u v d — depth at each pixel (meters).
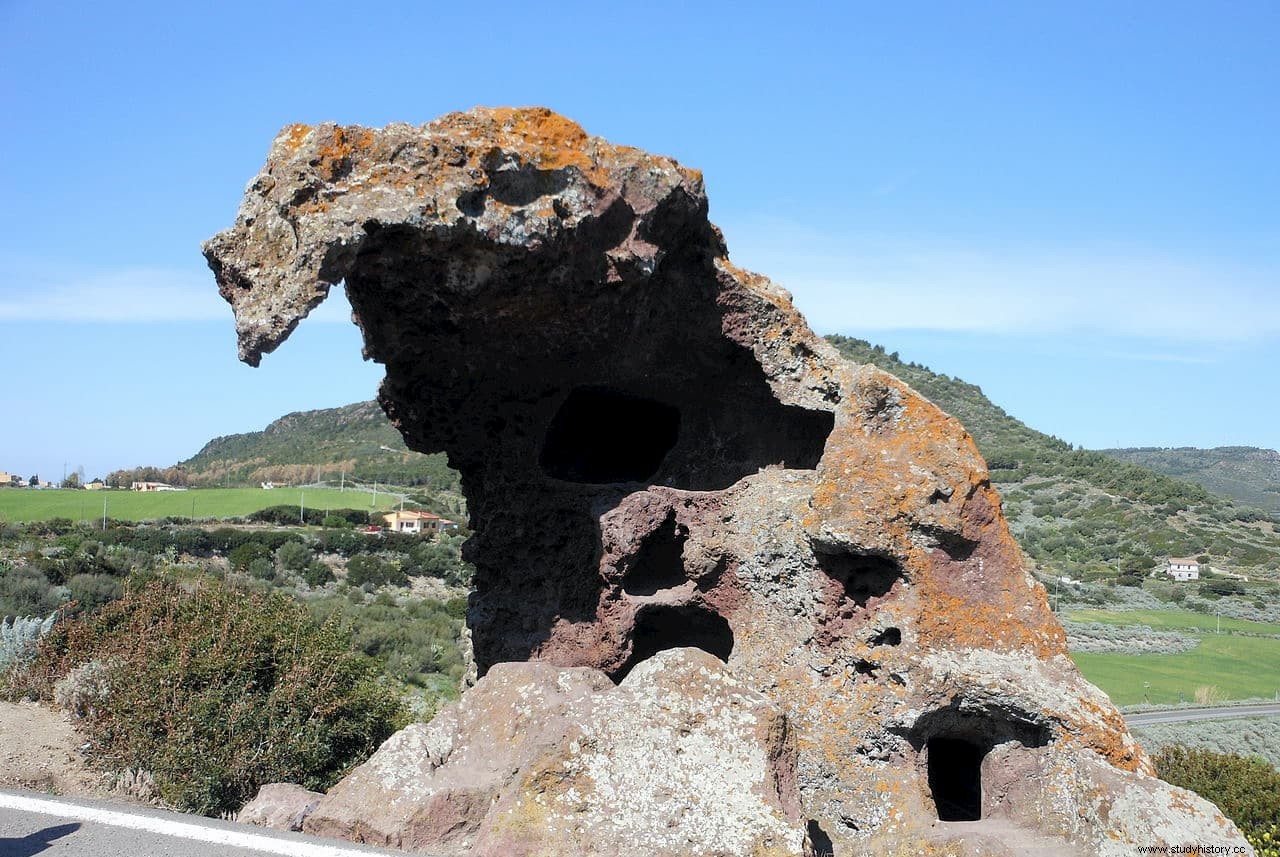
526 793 7.52
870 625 9.40
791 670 9.80
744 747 7.86
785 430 10.92
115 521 54.31
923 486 9.26
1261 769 17.84
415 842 7.76
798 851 7.28
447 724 8.82
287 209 8.43
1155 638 53.12
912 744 9.09
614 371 10.85
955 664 8.98
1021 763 8.95
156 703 11.16
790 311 10.25
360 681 12.81
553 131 9.05
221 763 10.67
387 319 9.95
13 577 26.83
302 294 8.20
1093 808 8.40
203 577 15.12
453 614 37.56
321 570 44.97
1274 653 50.94
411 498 86.06
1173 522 82.19
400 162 8.52
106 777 10.46
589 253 9.29
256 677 12.07
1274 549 77.19
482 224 8.59
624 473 12.39
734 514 10.55
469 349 10.32
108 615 14.30
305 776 11.12
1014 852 8.08
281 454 127.25
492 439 11.29
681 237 9.85
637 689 8.21
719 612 10.61
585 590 10.81
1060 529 78.88
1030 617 9.31
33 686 12.93
